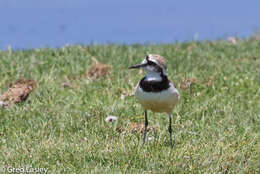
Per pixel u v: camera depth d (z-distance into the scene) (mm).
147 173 10141
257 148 11672
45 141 11938
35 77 16969
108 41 22203
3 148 11586
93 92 16000
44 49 20469
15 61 18422
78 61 18719
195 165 10477
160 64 11117
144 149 11461
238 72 18312
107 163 10711
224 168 10516
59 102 15172
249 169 10516
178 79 16922
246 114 14508
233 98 15930
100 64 17891
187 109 14602
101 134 12656
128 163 10625
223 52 21312
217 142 11914
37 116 13930
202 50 21500
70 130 12961
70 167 10469
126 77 17188
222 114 14492
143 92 11305
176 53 20406
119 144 11672
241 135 12594
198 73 17797
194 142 12016
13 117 13734
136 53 20141
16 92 15133
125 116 14039
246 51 21688
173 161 10664
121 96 15617
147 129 13180
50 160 10820
